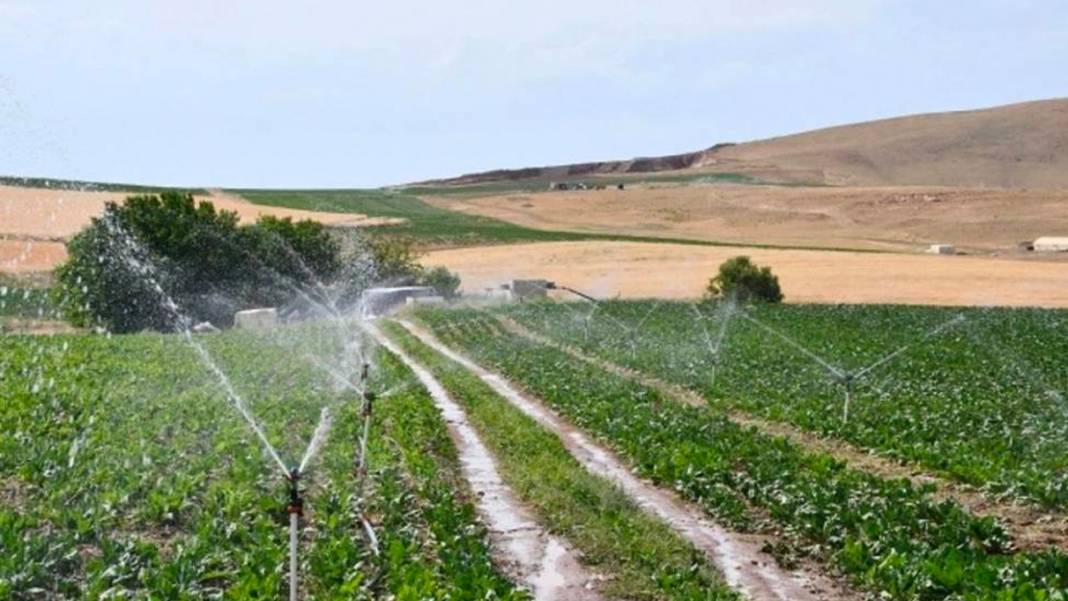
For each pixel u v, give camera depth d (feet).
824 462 83.76
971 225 551.18
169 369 135.44
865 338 201.98
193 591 50.57
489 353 188.44
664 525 70.33
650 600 57.06
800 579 61.26
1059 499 74.49
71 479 69.41
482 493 81.35
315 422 101.24
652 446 93.91
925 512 69.56
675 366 160.56
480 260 412.36
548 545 67.26
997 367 160.04
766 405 120.26
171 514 64.13
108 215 260.42
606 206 634.02
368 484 75.56
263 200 588.09
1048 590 52.06
